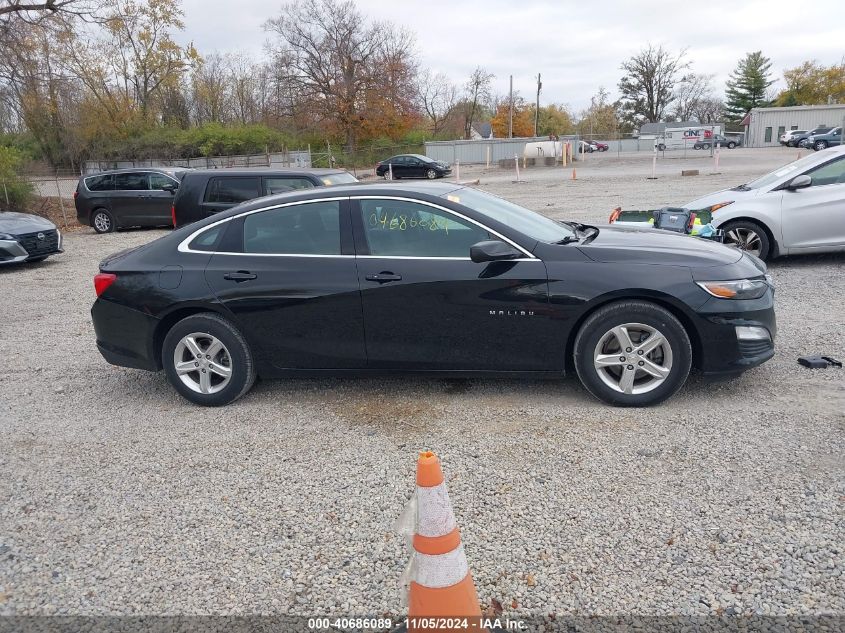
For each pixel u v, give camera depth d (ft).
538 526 10.51
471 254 14.01
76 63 122.42
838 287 23.94
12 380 19.15
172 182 56.08
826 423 13.34
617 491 11.35
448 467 12.50
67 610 9.27
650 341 14.17
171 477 12.81
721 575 9.16
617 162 141.08
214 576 9.81
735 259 14.87
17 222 39.96
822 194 26.61
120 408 16.58
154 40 166.61
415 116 177.06
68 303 29.22
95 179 57.72
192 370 16.19
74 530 11.19
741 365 14.26
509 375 15.06
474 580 9.38
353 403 15.89
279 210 15.90
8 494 12.51
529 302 14.40
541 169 131.23
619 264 14.29
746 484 11.32
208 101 196.95
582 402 15.07
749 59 291.58
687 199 56.90
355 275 15.07
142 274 16.16
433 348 15.07
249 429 14.80
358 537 10.55
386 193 15.40
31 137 136.77
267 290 15.42
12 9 73.82
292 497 11.83
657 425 13.69
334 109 162.91
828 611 8.41
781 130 204.74
